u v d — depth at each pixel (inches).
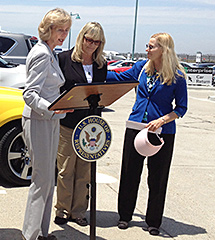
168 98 150.9
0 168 188.1
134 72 159.5
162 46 145.8
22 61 415.8
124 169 157.8
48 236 142.3
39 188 132.8
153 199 156.5
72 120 150.0
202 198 201.5
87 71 151.3
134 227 161.9
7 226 154.6
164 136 151.9
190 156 285.7
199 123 437.4
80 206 159.9
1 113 184.5
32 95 123.3
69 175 155.5
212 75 976.9
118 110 496.7
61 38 129.3
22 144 191.9
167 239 154.3
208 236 160.1
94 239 130.1
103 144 125.0
